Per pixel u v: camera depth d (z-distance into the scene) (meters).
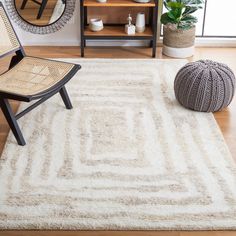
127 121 2.84
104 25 3.94
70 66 2.83
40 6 3.89
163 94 3.19
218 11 4.09
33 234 2.00
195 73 2.86
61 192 2.22
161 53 3.93
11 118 2.54
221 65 2.96
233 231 2.02
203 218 2.07
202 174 2.36
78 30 4.00
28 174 2.35
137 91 3.22
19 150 2.55
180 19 3.70
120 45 4.08
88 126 2.79
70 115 2.91
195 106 2.92
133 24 3.93
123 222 2.04
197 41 4.05
